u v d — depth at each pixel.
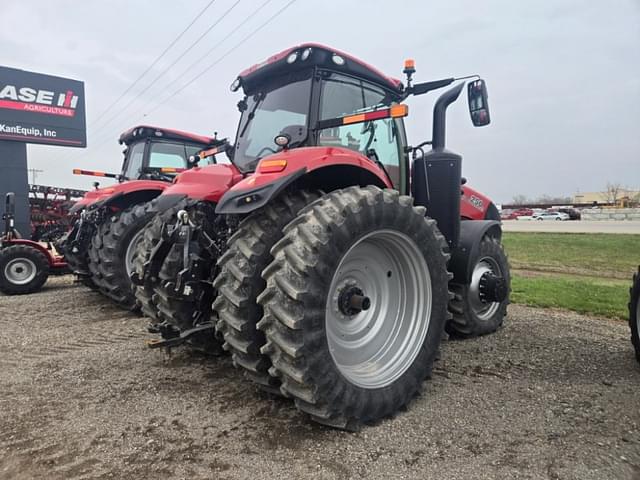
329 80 3.16
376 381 2.53
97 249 5.41
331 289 2.53
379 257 2.81
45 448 2.17
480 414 2.53
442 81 3.66
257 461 2.05
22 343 3.93
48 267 6.90
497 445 2.19
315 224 2.31
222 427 2.37
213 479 1.91
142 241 3.44
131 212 5.26
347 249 2.37
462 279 3.88
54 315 5.11
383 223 2.55
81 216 6.18
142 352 3.63
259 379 2.50
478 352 3.67
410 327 2.80
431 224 2.90
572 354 3.61
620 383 2.98
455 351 3.70
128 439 2.25
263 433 2.30
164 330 2.89
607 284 7.95
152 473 1.96
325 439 2.25
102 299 6.08
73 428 2.36
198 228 2.88
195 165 4.18
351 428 2.33
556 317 5.03
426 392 2.85
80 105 12.80
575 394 2.80
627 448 2.16
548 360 3.46
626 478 1.93
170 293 2.75
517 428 2.36
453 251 3.88
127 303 5.24
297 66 3.12
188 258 2.78
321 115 3.10
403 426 2.40
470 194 4.75
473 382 3.01
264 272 2.28
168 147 6.72
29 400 2.72
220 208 2.47
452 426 2.39
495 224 4.25
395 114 2.54
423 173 3.75
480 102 3.50
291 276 2.20
